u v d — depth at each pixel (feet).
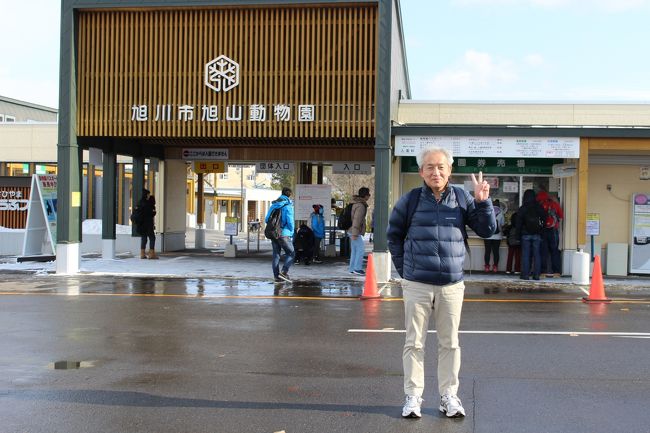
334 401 18.12
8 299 36.24
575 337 26.55
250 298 37.29
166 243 70.54
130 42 49.47
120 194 85.10
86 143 52.54
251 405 17.75
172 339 25.84
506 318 31.09
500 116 56.24
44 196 58.39
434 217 16.48
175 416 16.83
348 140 57.98
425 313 16.72
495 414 17.03
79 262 50.29
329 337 26.37
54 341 25.32
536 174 52.85
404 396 18.58
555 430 15.89
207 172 67.82
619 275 51.65
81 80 49.80
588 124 55.36
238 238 109.91
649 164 53.57
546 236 49.26
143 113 49.19
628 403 17.98
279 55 48.16
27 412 17.10
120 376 20.52
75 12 49.34
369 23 47.29
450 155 16.70
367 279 37.58
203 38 48.88
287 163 64.85
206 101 48.88
